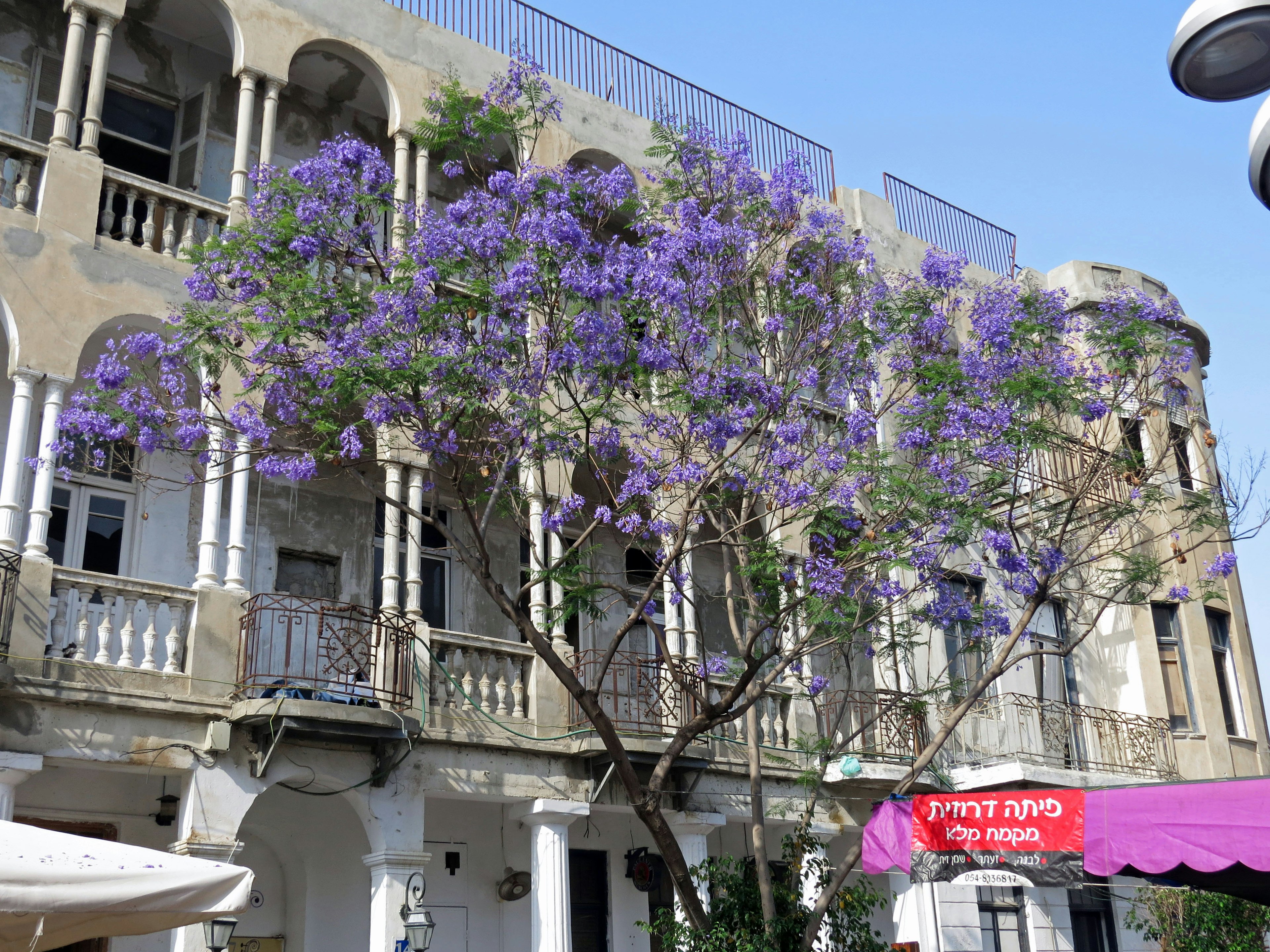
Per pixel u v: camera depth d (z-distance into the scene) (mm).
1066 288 26062
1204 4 6141
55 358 13938
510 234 13109
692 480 13641
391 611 15531
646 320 13953
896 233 24438
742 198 15930
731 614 14625
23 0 16422
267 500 16750
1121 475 17828
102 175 14875
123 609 14172
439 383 12367
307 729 13656
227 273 12930
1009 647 15125
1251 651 26094
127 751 13031
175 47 17688
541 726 16266
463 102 14250
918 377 16141
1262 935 18922
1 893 7723
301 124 18500
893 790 19469
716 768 17719
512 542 18969
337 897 16016
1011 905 21422
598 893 18656
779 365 15250
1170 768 23297
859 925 14023
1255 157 6105
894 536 14266
